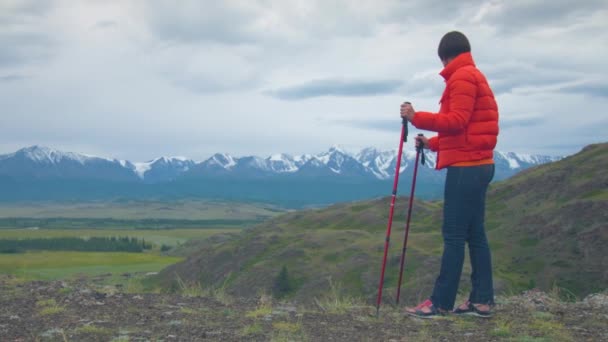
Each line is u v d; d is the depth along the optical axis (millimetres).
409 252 83625
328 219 157625
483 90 7504
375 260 85312
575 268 79312
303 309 8688
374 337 6672
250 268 101625
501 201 121875
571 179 118375
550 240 89875
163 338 6520
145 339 6453
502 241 97062
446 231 7824
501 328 6891
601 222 88562
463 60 7648
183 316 7840
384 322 7559
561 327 7109
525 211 110125
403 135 8094
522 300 9391
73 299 8820
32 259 166750
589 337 6641
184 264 119875
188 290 10281
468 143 7543
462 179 7582
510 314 8031
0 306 8258
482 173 7586
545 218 99125
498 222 110125
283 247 112250
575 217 94688
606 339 6520
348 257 93500
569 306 8711
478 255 7883
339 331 6992
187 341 6406
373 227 137375
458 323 7441
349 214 157250
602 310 8273
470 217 7707
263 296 9594
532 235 95188
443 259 7859
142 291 10383
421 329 7090
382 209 151875
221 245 125625
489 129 7535
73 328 6977
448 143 7684
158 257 191250
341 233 117875
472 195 7602
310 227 155750
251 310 8430
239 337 6598
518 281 78562
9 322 7270
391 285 73250
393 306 8906
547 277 77062
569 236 89438
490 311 7996
